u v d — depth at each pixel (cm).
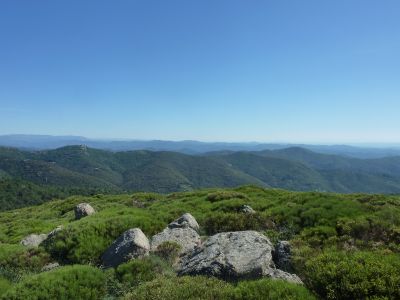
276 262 1543
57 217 4266
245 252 1438
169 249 1706
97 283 1438
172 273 1497
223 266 1366
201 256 1498
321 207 2242
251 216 2278
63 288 1355
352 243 1748
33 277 1450
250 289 1127
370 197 2803
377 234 1816
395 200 2677
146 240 1794
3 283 1547
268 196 3353
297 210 2300
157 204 3494
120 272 1526
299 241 1795
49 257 1953
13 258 1928
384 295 1023
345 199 2502
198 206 2906
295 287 1103
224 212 2609
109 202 4394
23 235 3006
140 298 1198
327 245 1741
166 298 1155
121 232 2116
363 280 1061
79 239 2003
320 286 1120
